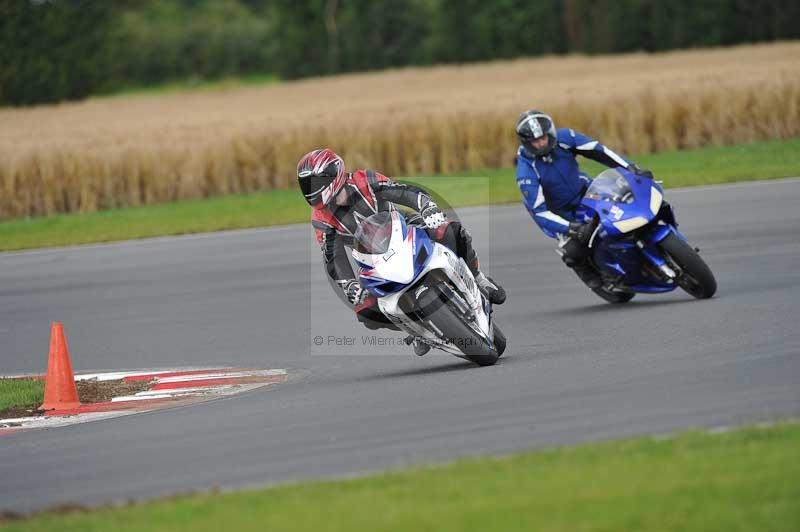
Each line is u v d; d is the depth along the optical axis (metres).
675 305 39.50
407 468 22.55
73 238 76.00
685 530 17.16
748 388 26.34
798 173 71.25
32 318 51.69
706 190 68.56
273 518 19.48
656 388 27.42
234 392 34.69
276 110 136.50
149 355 42.09
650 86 101.19
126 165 97.50
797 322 33.62
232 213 82.25
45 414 34.47
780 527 16.91
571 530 17.45
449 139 99.31
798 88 95.81
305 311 47.47
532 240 59.06
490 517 18.34
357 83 191.00
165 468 25.62
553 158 41.19
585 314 40.69
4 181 96.25
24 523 21.22
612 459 21.14
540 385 29.48
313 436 26.95
